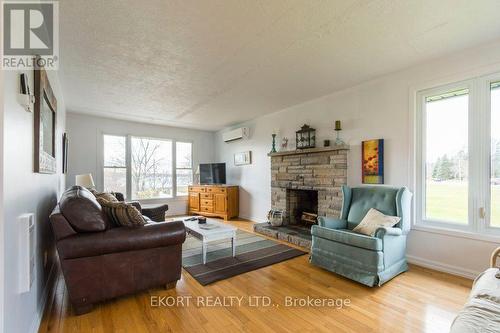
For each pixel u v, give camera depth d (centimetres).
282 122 491
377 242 237
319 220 297
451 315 192
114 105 450
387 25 213
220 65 288
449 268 268
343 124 378
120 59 270
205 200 622
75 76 314
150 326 179
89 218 193
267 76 322
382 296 221
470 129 260
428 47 253
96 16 196
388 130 323
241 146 611
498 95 245
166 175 642
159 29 215
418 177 299
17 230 135
